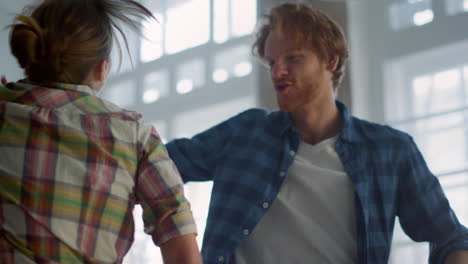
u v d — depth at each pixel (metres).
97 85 1.08
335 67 1.61
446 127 3.62
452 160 3.60
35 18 1.05
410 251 3.53
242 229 1.50
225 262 1.47
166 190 1.03
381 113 3.74
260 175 1.55
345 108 1.65
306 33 1.54
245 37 4.26
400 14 3.81
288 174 1.55
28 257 0.90
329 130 1.62
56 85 1.03
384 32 3.82
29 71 1.05
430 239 1.55
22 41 1.01
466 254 1.48
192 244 1.03
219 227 1.51
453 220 1.54
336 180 1.52
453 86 3.63
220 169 1.59
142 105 4.62
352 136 1.59
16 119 0.96
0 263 0.90
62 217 0.93
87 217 0.95
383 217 1.52
